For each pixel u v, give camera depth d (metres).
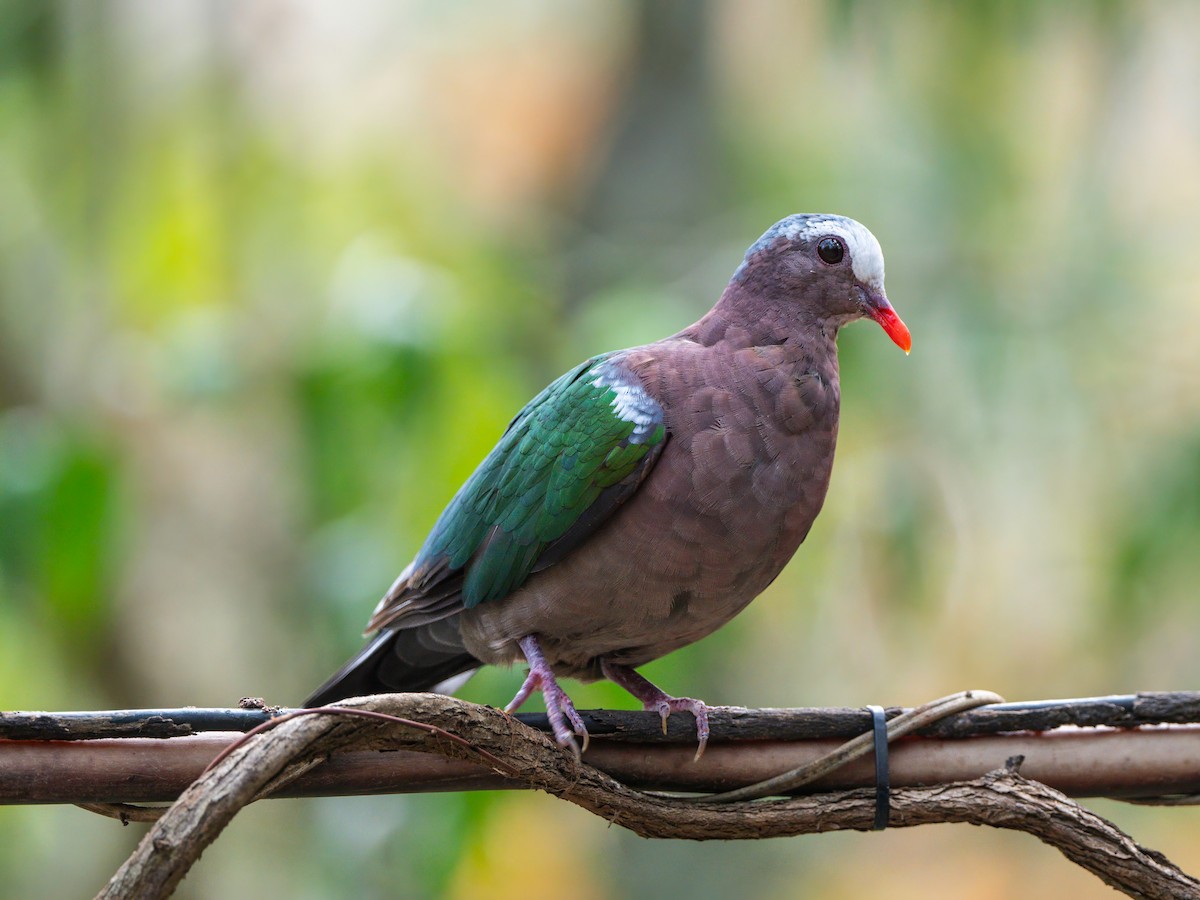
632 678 7.16
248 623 13.49
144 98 12.88
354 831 10.15
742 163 15.31
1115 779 5.59
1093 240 13.55
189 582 13.57
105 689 12.81
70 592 9.84
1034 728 5.60
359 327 9.90
